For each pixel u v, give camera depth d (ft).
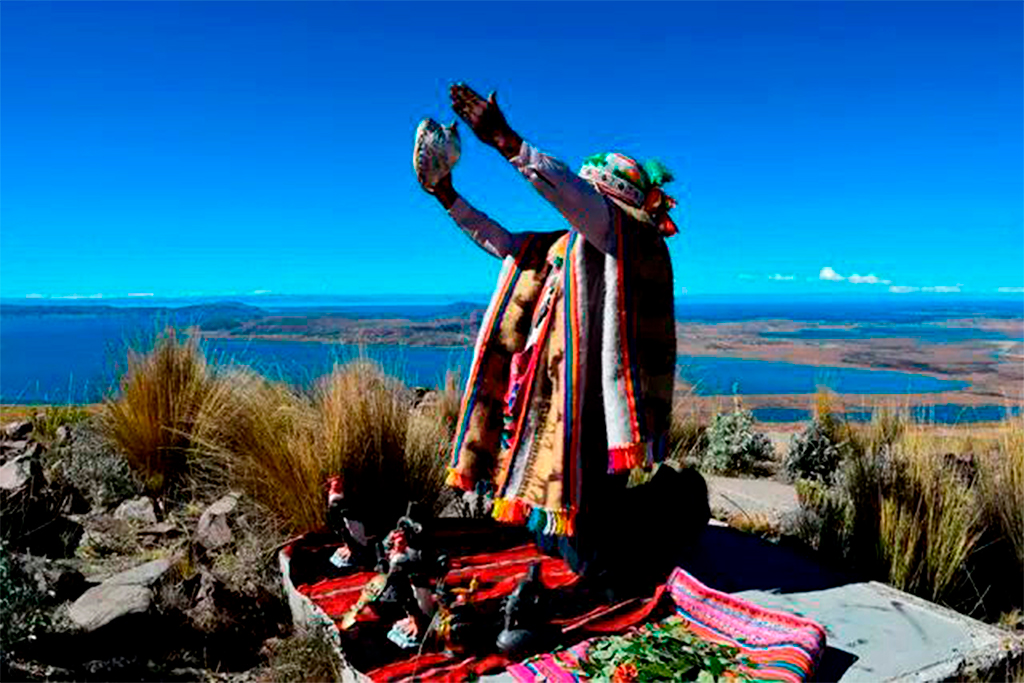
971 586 15.12
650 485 12.70
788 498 20.81
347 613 11.55
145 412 19.85
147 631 12.03
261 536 15.88
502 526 16.06
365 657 10.77
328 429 16.84
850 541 15.70
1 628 10.79
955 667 10.84
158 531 16.43
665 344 11.84
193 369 20.85
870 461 16.75
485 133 10.71
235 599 13.10
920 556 15.07
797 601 12.88
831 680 10.43
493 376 12.70
